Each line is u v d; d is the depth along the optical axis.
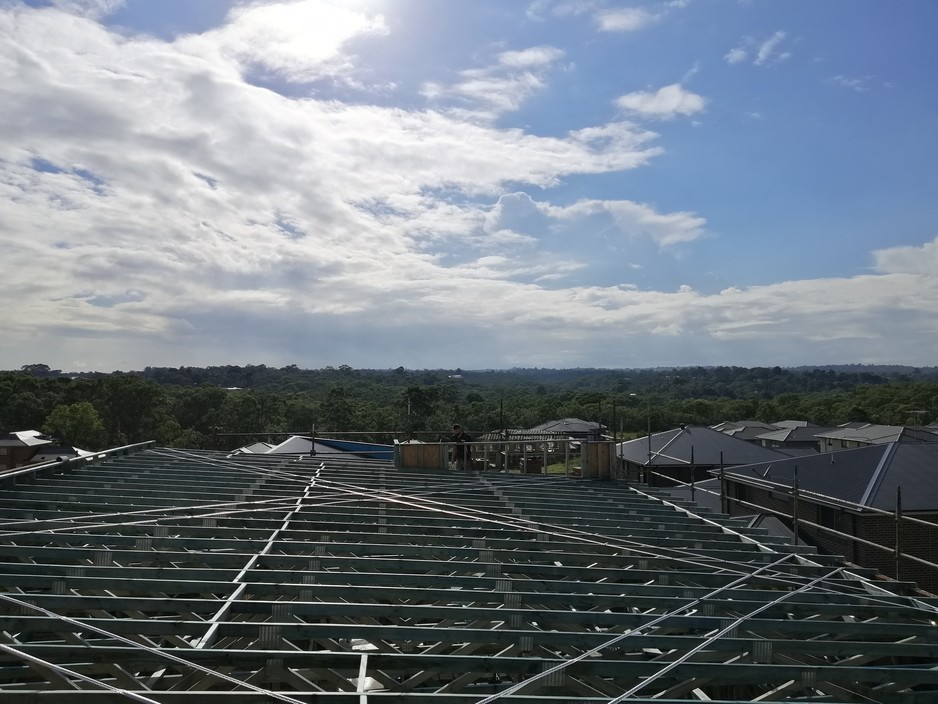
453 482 16.58
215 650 5.60
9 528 9.86
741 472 27.05
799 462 25.81
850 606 7.99
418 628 6.45
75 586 7.49
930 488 21.83
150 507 11.77
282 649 6.21
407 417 67.38
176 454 19.48
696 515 13.73
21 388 66.81
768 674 6.06
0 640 6.03
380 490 14.55
